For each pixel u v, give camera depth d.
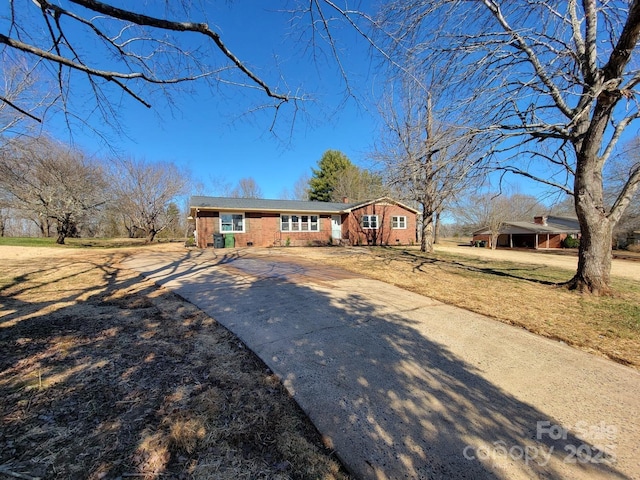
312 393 2.46
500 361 3.13
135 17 1.71
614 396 2.53
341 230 20.81
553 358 3.22
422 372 2.87
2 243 14.92
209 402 2.24
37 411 2.05
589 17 5.31
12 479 1.48
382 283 6.89
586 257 6.18
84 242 19.70
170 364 2.87
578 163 6.02
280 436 1.94
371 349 3.35
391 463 1.76
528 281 7.41
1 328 3.62
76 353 3.00
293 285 6.49
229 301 5.17
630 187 5.95
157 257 11.54
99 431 1.88
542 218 29.73
